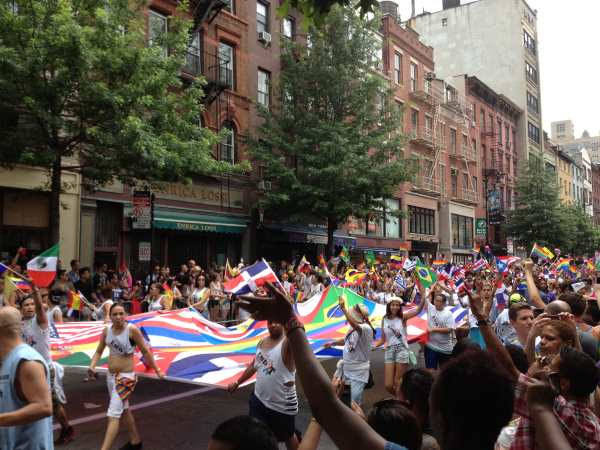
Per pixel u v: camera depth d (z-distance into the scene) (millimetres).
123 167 14000
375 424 2506
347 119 25672
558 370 3047
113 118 13445
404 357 8773
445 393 1938
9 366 3465
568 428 2857
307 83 23938
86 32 12516
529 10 61812
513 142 57281
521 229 44344
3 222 16516
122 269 16797
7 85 12000
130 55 13344
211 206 23094
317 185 22938
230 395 9742
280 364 5551
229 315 16000
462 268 17172
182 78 21062
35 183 17016
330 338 9867
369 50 23969
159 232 21156
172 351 8516
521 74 58219
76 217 18016
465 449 1877
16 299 8297
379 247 34031
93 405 8859
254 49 25812
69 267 17719
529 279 7086
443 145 42625
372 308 12398
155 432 7426
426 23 62844
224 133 16531
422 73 40406
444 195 42688
